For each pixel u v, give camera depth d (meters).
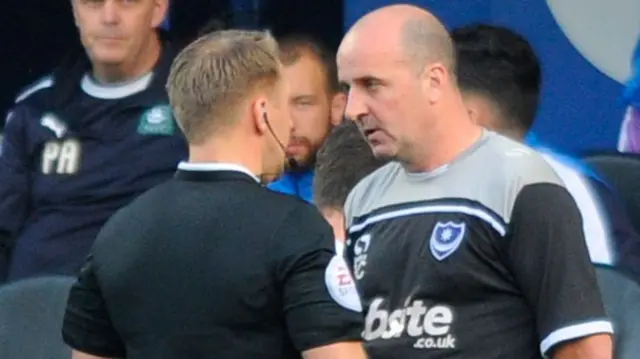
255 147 9.30
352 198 10.45
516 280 9.55
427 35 9.75
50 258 15.07
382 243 10.03
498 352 9.56
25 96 15.60
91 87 15.30
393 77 9.68
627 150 17.44
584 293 9.30
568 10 18.28
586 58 18.31
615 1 18.14
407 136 9.78
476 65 11.33
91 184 15.05
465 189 9.72
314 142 13.55
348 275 9.02
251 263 8.92
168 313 9.04
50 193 15.17
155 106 15.12
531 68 11.47
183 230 9.10
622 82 18.22
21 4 19.23
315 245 8.96
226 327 8.95
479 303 9.64
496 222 9.52
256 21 18.16
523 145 9.98
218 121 9.20
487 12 18.53
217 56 9.21
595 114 18.36
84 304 9.63
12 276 15.22
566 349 9.30
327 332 8.80
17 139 15.45
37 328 12.71
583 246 9.41
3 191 15.32
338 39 18.45
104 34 14.95
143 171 15.00
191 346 8.98
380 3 18.50
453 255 9.64
